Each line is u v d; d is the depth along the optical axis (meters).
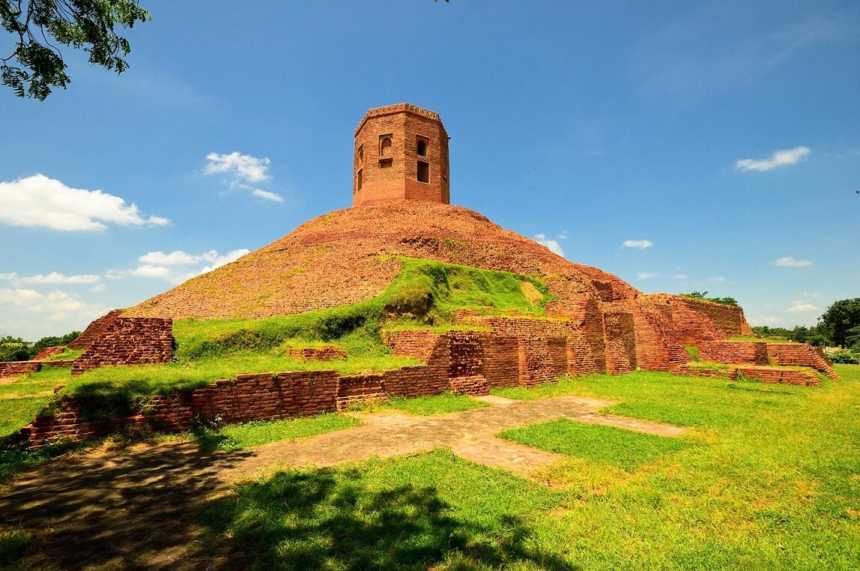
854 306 64.62
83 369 14.30
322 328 18.67
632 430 10.55
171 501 6.07
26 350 30.38
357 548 4.73
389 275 24.17
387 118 42.41
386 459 7.92
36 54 8.66
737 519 5.72
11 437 8.25
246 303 23.56
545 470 7.47
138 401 9.35
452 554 4.62
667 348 24.98
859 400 15.15
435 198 43.00
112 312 25.02
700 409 13.19
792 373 19.62
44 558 4.57
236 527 5.20
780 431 10.50
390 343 18.23
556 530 5.27
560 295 28.88
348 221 36.41
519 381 18.22
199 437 9.35
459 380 15.73
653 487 6.76
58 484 6.70
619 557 4.68
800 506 6.15
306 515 5.50
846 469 7.65
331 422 10.87
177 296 26.59
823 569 4.55
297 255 29.75
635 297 33.75
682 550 4.86
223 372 11.29
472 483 6.70
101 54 9.14
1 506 5.89
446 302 23.94
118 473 7.19
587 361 22.25
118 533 5.14
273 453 8.37
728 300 49.31
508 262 32.56
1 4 8.14
